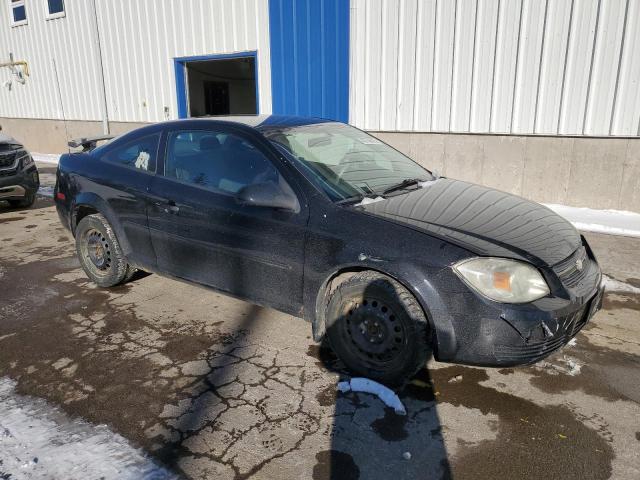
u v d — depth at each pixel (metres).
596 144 6.91
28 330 3.75
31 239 6.25
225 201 3.50
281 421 2.67
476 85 7.54
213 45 10.28
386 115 8.45
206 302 4.23
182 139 3.90
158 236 3.94
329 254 3.02
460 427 2.62
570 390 2.94
